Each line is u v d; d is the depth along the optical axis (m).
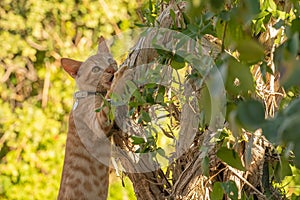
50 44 18.03
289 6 5.86
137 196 7.80
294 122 2.99
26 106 17.94
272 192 7.32
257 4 3.66
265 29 6.13
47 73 18.12
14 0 18.09
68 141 9.28
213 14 4.61
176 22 6.94
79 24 18.17
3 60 17.97
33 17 17.86
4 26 17.86
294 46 3.35
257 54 3.56
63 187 9.23
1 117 17.72
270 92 6.70
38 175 17.62
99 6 18.02
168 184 7.65
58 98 18.00
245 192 7.18
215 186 6.57
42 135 17.75
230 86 4.31
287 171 5.98
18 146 17.66
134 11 17.91
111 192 16.22
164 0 7.31
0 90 17.95
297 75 3.03
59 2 18.03
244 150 6.83
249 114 3.18
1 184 17.47
